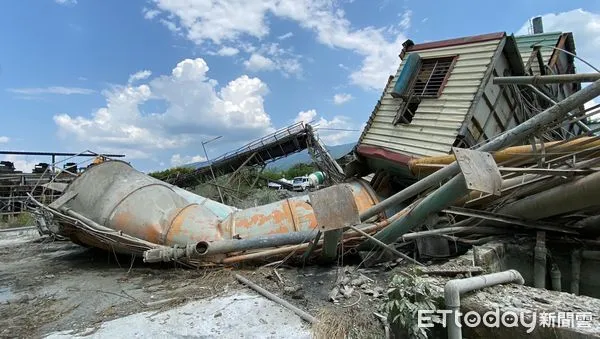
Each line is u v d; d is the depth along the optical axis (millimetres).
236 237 8008
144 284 7004
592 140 6371
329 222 6176
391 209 9031
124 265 8547
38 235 13500
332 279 6727
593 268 6969
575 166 6281
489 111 10141
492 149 5789
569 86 14648
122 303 6012
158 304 5863
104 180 8773
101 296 6383
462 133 9344
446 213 8336
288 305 5520
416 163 9047
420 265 6492
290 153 26234
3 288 7016
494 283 4285
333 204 6230
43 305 6047
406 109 11109
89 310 5770
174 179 26844
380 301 5531
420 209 6672
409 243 7844
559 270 7062
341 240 7152
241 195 20547
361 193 9164
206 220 8461
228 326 4957
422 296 4133
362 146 11570
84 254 9953
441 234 7422
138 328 4988
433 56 11125
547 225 7391
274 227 8266
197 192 20375
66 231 8953
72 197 8609
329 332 4641
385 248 6793
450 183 5949
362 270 7156
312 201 6324
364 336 4570
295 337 4629
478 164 5145
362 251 7910
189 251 7250
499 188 5191
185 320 5184
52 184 10500
